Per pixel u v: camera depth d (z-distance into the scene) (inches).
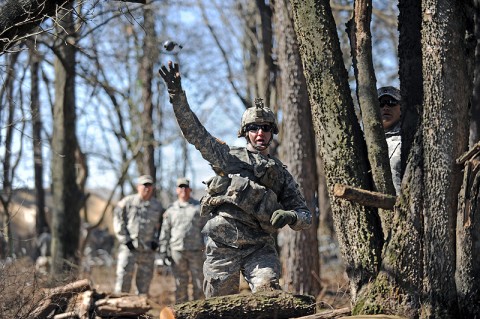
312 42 244.2
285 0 409.7
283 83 410.0
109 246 1045.8
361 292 232.5
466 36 227.8
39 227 823.7
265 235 233.1
